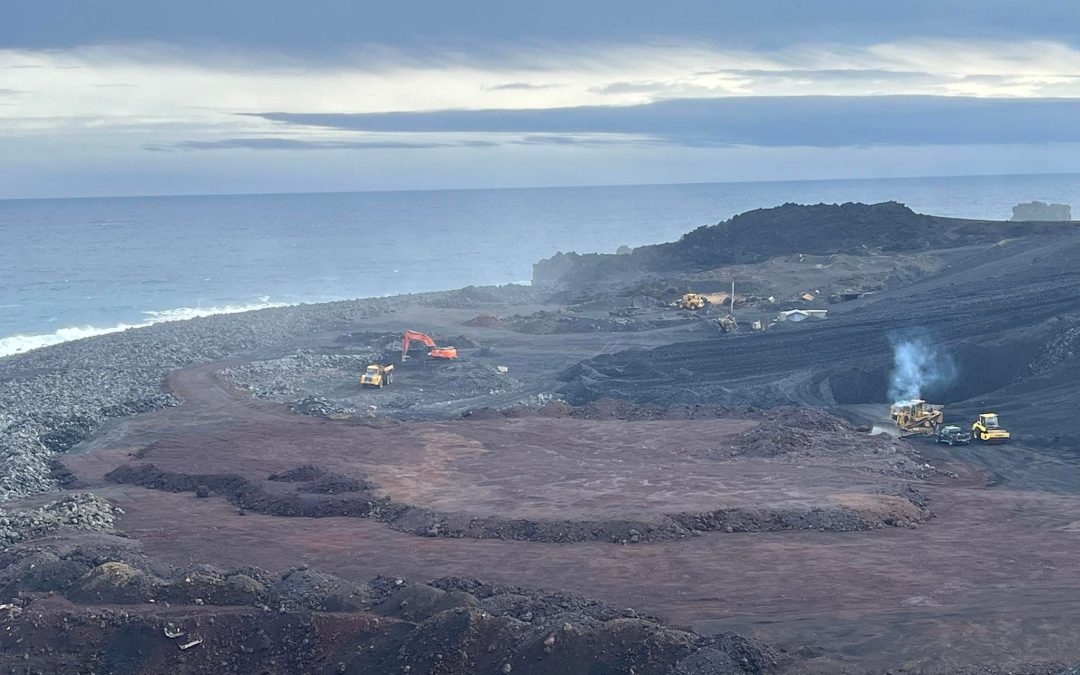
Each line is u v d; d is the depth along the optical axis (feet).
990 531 144.46
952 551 134.41
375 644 101.45
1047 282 327.26
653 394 247.70
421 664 97.60
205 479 180.04
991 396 226.58
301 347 352.28
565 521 146.00
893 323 293.64
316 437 208.95
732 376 266.16
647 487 164.66
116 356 335.06
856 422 219.61
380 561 136.36
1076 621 103.65
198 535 150.92
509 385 278.46
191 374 301.22
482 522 148.66
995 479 174.81
